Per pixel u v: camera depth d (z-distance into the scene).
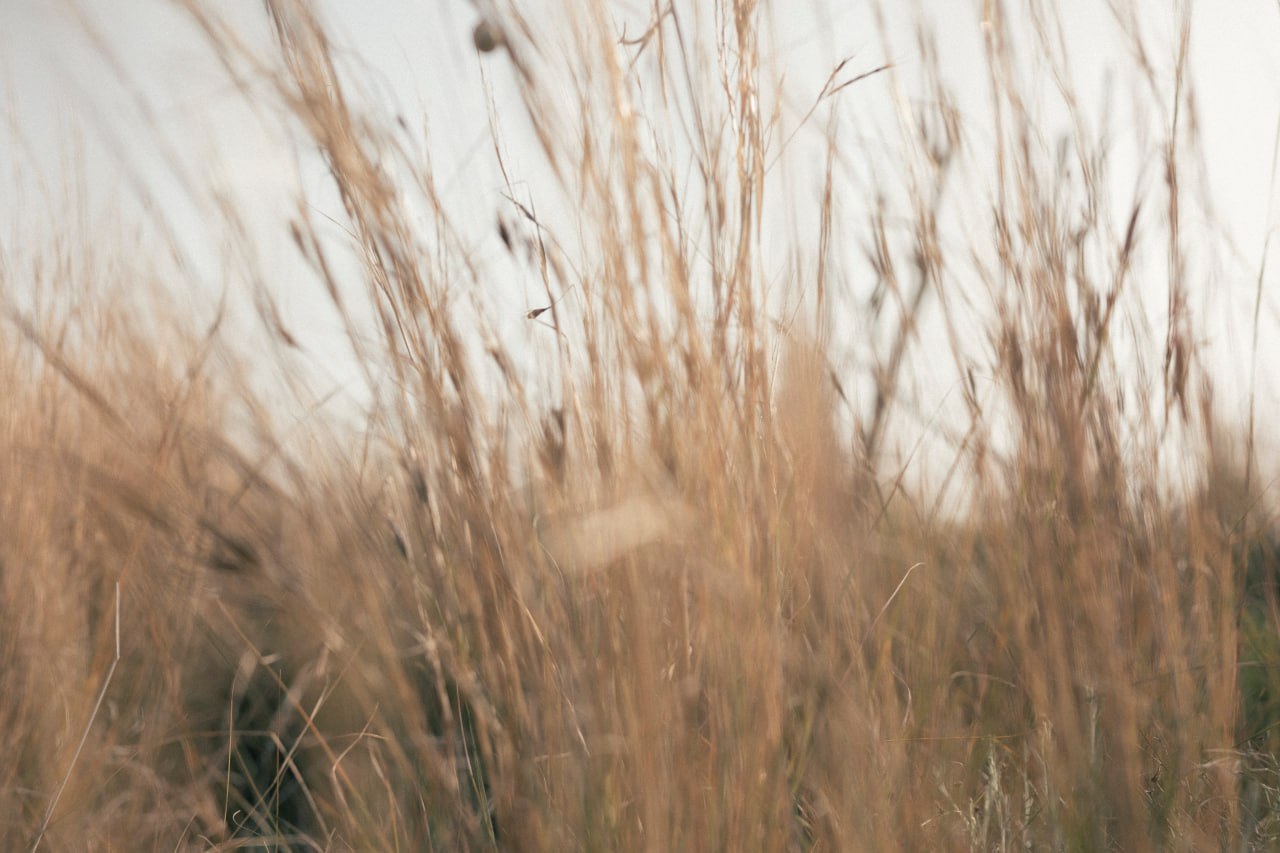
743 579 0.92
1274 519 1.29
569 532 0.92
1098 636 1.04
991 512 1.17
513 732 0.97
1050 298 1.11
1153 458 1.15
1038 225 1.13
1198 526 1.16
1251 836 1.10
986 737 1.13
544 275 1.01
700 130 1.03
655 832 0.88
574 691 0.96
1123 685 1.01
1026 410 1.12
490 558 0.97
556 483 1.00
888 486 1.22
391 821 1.05
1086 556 1.06
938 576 1.23
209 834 1.19
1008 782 1.19
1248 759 1.20
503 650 0.97
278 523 1.12
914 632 1.17
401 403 1.01
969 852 1.02
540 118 1.02
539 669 0.97
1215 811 1.08
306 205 1.02
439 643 1.04
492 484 1.00
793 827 0.96
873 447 1.16
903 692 1.16
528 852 0.92
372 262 0.98
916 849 0.96
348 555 1.08
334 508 1.10
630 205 0.99
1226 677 1.12
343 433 1.15
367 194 0.97
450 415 0.98
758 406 1.00
